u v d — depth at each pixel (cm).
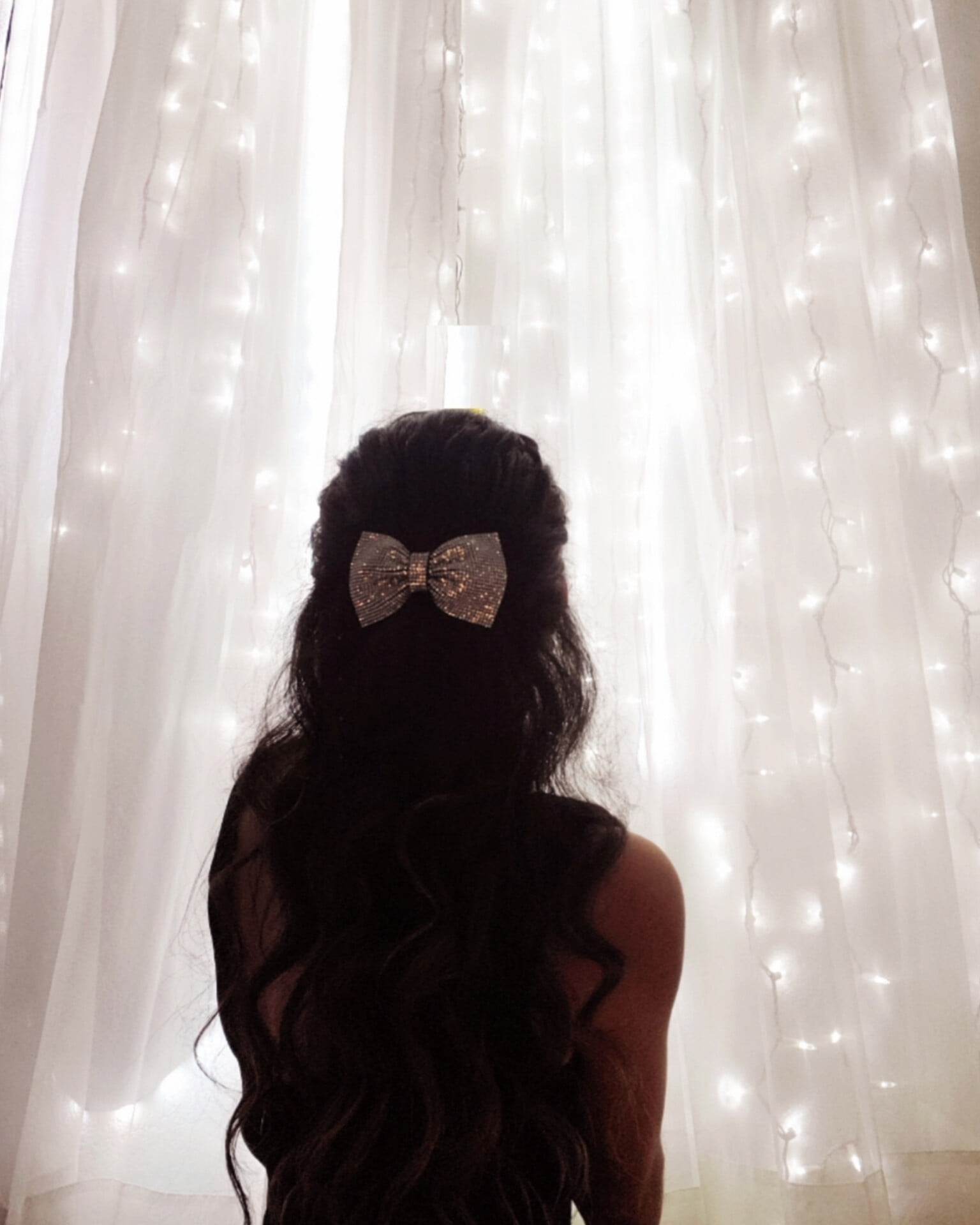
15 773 146
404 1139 72
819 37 164
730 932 141
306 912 78
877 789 144
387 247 155
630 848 81
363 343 157
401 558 80
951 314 157
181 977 139
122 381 147
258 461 153
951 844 149
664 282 164
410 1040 71
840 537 151
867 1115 128
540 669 81
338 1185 71
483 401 157
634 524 154
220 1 161
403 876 75
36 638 152
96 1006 134
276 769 88
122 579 144
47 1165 132
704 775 145
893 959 140
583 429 160
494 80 167
